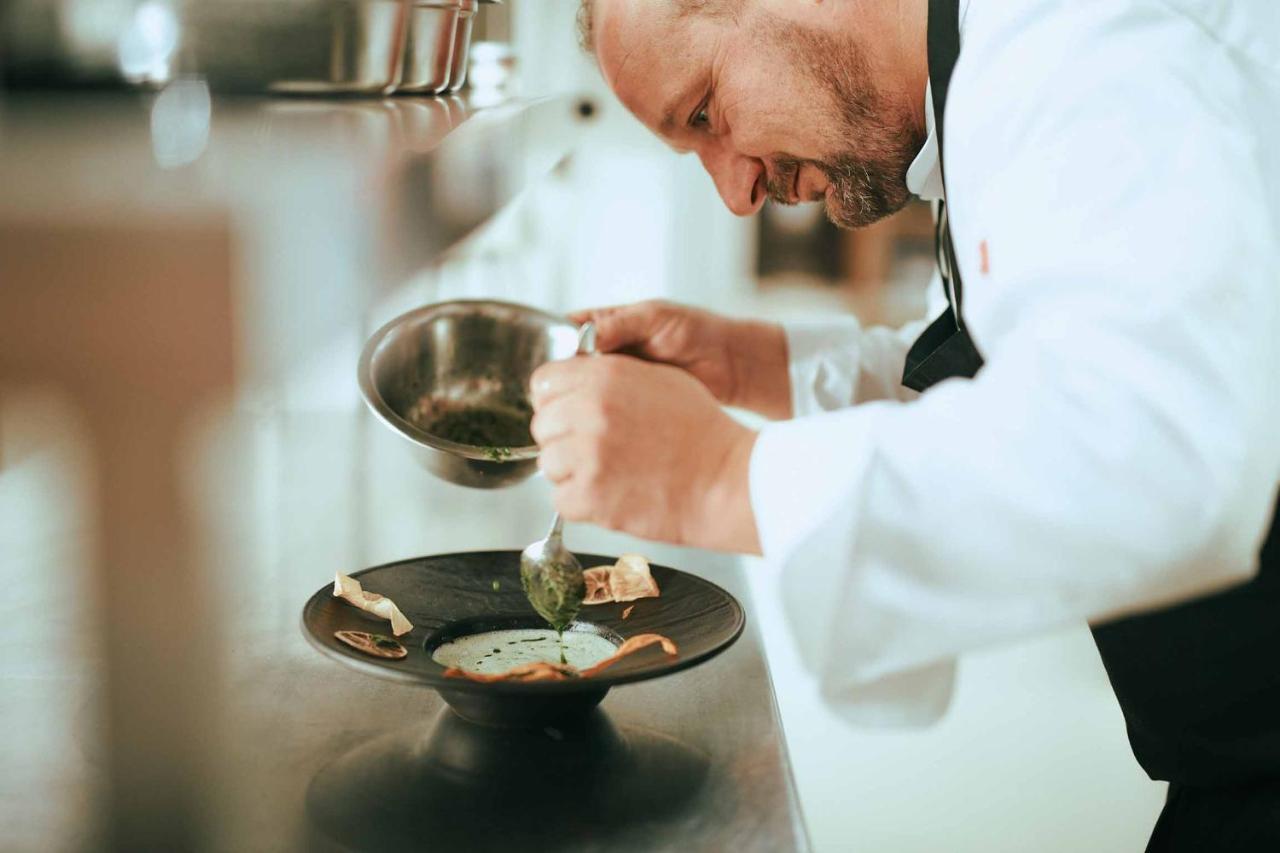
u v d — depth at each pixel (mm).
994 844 2047
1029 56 774
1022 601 702
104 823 731
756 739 908
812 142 1051
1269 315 686
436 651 957
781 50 999
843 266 4078
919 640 724
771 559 736
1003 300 744
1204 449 655
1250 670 1009
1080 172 718
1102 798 2168
